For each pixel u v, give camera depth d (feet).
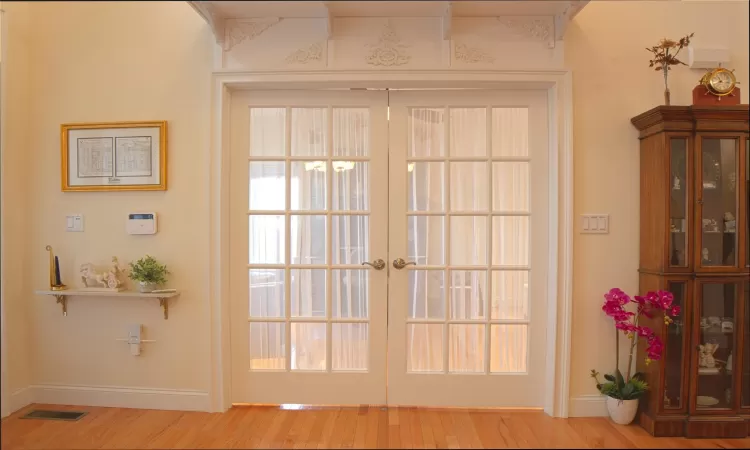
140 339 8.29
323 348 8.33
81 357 8.40
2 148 8.05
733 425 7.10
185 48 8.24
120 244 8.34
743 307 7.14
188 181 8.21
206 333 8.21
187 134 8.22
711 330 7.32
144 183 8.27
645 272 7.66
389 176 8.24
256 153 8.36
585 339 7.98
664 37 7.98
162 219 8.27
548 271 8.11
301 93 8.30
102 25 8.38
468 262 8.25
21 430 7.44
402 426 7.53
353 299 8.29
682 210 7.26
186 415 8.00
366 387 8.27
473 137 8.26
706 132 7.11
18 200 8.32
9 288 8.14
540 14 7.84
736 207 7.16
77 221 8.36
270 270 8.34
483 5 7.52
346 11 7.75
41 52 8.36
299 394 8.30
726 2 7.98
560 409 7.92
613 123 7.98
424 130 8.28
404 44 7.91
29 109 8.36
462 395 8.20
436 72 7.87
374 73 7.90
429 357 8.27
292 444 6.96
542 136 8.14
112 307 8.36
